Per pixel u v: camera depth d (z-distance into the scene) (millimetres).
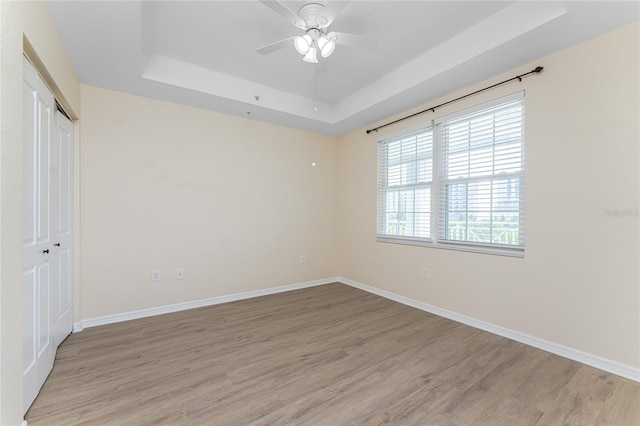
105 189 2904
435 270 3232
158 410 1593
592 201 2094
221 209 3645
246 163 3857
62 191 2365
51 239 2016
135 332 2678
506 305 2588
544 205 2350
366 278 4219
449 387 1813
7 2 1189
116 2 1748
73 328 2682
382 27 2389
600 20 1894
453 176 3123
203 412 1581
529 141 2441
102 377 1916
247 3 2088
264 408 1614
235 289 3750
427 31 2445
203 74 3037
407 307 3443
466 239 2994
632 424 1488
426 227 3426
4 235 1174
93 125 2842
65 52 2213
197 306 3445
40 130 1779
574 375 1945
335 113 4039
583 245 2135
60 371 1981
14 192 1254
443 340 2512
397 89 3088
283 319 3031
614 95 1993
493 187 2771
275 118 3863
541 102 2369
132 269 3049
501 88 2646
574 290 2176
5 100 1179
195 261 3443
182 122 3363
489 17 2260
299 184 4371
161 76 2787
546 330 2324
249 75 3225
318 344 2434
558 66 2270
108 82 2779
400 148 3787
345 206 4648
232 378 1915
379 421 1511
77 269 2705
